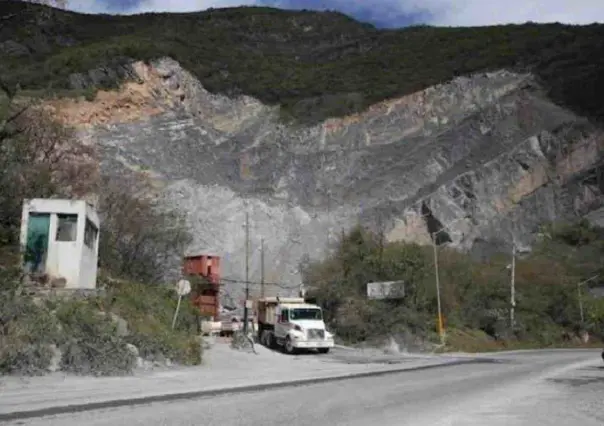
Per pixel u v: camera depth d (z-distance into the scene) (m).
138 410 12.59
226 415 12.22
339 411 13.09
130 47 123.12
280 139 124.12
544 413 13.00
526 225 98.62
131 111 113.00
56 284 25.11
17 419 11.10
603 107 112.88
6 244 27.17
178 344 24.73
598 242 93.62
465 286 66.31
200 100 129.75
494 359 36.97
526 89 122.19
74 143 46.41
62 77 111.31
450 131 118.38
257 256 81.50
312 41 190.12
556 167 106.06
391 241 81.69
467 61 140.38
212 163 111.44
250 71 147.00
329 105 132.50
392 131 125.94
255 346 39.78
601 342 72.19
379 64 154.00
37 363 17.86
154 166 100.19
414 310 54.94
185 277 45.66
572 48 131.50
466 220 97.31
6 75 95.94
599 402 14.89
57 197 35.41
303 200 104.44
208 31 176.38
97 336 20.48
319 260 73.94
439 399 15.38
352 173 113.25
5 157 31.23
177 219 59.09
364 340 51.50
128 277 38.03
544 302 72.38
